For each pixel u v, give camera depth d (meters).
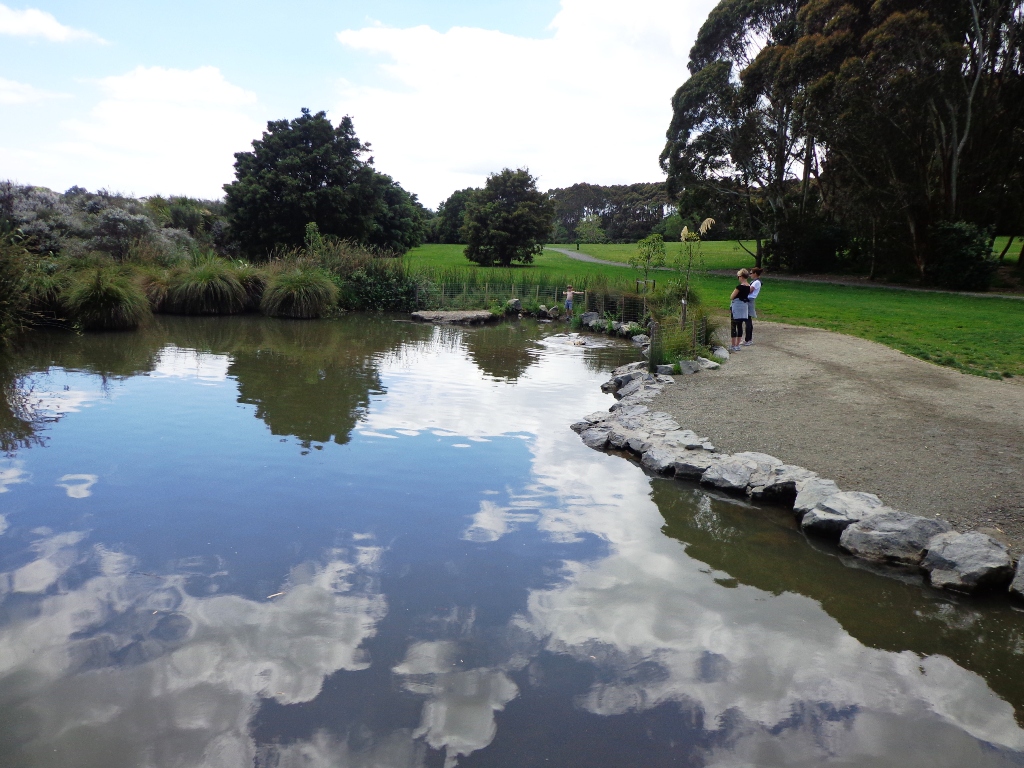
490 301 27.03
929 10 31.66
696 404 10.05
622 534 5.68
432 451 7.71
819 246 42.47
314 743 3.06
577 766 3.00
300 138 38.25
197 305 20.89
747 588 4.84
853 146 34.25
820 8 36.38
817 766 3.06
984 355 13.66
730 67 42.00
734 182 44.59
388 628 4.05
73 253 22.94
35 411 8.89
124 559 4.82
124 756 2.94
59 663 3.58
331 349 15.41
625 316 22.28
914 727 3.39
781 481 6.72
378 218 47.16
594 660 3.82
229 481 6.48
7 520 5.43
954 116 32.19
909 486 6.51
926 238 35.03
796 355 14.06
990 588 5.03
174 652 3.71
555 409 10.29
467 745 3.09
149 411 9.03
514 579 4.76
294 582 4.57
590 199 126.19
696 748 3.15
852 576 5.16
